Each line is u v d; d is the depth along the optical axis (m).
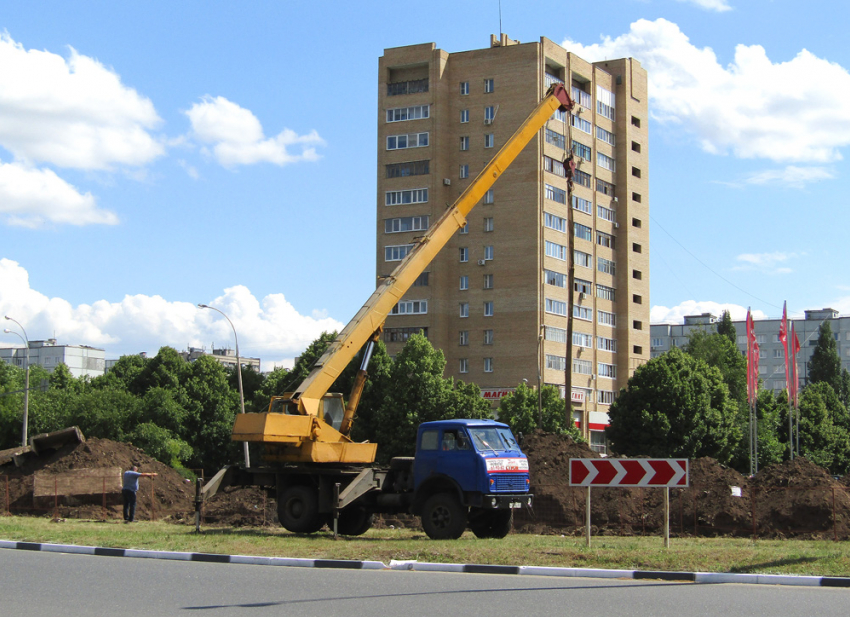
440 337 91.19
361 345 25.62
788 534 25.31
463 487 21.20
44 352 190.75
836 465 90.94
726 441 69.38
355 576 13.84
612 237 101.62
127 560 16.02
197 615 10.41
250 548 17.06
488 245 91.25
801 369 175.25
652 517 27.02
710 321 180.00
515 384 88.44
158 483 31.94
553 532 26.67
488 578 13.73
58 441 32.59
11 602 11.20
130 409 70.44
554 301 90.88
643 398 69.88
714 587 12.88
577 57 97.38
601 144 100.62
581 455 32.97
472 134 92.94
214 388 81.06
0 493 29.97
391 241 94.12
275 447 23.66
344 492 21.98
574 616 10.38
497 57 92.75
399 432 66.94
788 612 10.69
